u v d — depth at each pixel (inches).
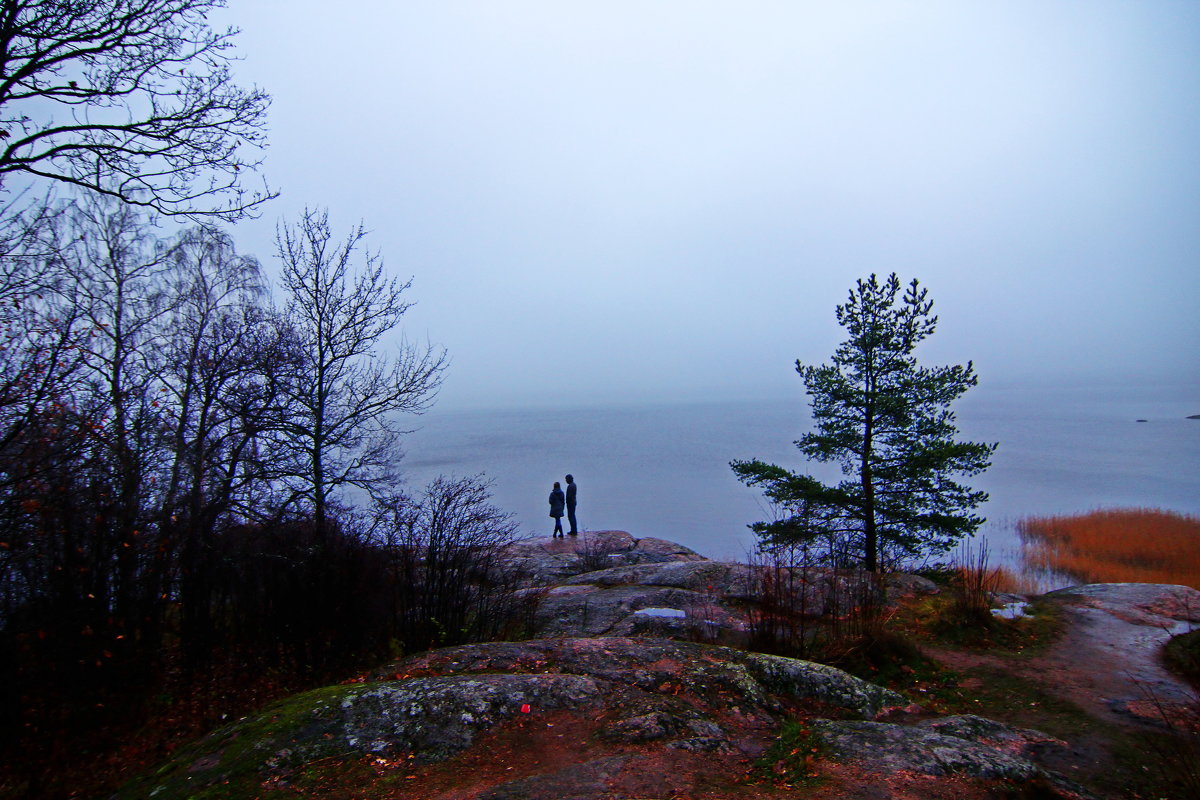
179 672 324.2
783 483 568.7
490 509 406.6
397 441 495.5
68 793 232.1
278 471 408.5
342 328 475.8
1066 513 1504.7
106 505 292.5
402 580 359.3
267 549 352.8
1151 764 197.6
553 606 434.0
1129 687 265.9
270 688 312.0
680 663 236.2
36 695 266.4
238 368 418.0
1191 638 306.5
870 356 543.5
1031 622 358.3
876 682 277.1
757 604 379.2
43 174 232.5
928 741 181.3
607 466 3110.2
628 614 407.5
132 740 267.1
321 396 456.4
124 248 442.0
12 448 244.2
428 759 171.3
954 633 339.0
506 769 166.4
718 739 183.0
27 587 273.9
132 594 310.7
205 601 338.3
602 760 168.1
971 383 529.3
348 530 365.1
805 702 221.0
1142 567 924.0
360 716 190.5
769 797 150.6
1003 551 1036.5
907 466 526.6
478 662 239.6
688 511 1755.7
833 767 166.1
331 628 329.7
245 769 168.6
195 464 356.8
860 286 549.3
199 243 492.1
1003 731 217.5
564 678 212.8
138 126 239.0
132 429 323.9
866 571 448.5
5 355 252.5
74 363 269.1
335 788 158.6
